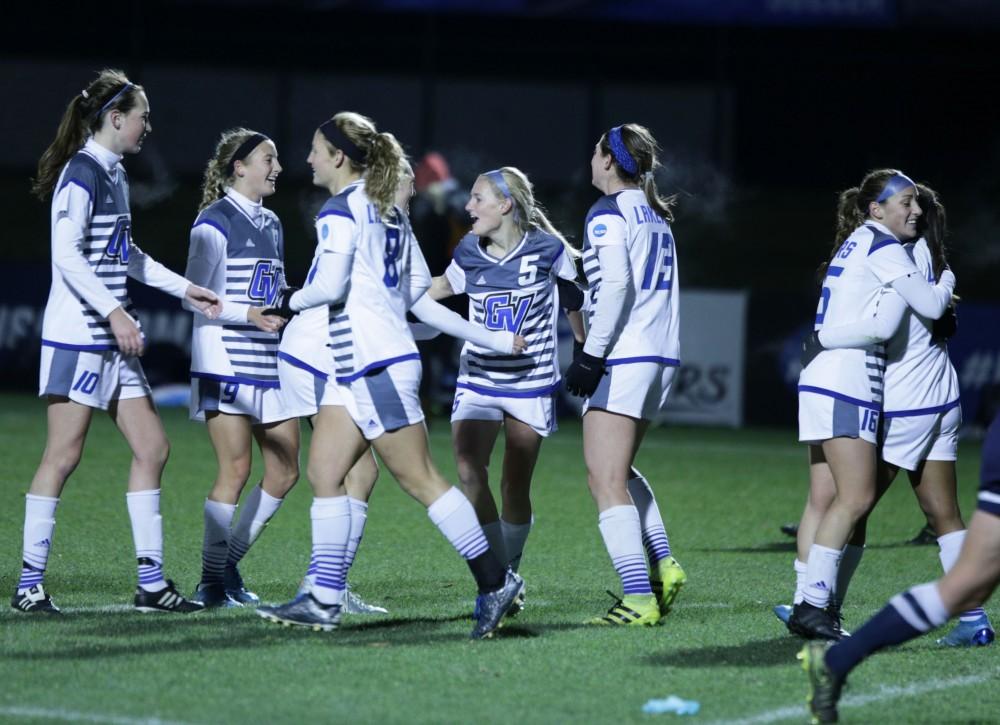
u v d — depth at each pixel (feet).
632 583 70.33
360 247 63.77
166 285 72.64
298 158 290.15
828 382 66.59
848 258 68.08
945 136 296.71
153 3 281.74
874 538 109.91
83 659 59.57
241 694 54.54
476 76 293.23
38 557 70.08
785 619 69.56
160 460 71.10
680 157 296.30
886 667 62.95
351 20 288.51
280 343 73.15
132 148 70.90
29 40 279.69
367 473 73.77
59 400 69.87
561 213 283.79
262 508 75.72
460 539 65.00
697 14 260.62
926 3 261.24
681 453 166.91
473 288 73.05
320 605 66.33
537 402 72.59
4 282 204.95
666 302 71.31
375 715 52.01
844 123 296.71
